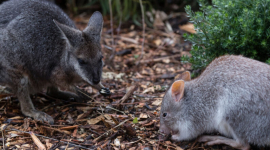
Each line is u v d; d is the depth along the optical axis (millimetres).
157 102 5305
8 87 5234
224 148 4137
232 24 4914
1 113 4969
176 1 9773
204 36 5152
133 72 6664
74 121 4766
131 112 5012
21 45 4648
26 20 4703
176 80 4527
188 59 5430
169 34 8453
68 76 4945
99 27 4941
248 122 3744
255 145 4117
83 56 4688
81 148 4105
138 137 4359
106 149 4074
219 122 4020
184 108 4246
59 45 4809
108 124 4516
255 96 3695
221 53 5102
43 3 5055
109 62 6938
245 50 4992
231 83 3906
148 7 9656
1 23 4734
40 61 4789
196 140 4355
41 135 4371
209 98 4090
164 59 7184
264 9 4758
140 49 7742
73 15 9703
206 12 5262
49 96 5621
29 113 4863
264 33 4879
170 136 4457
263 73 3869
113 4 9320
